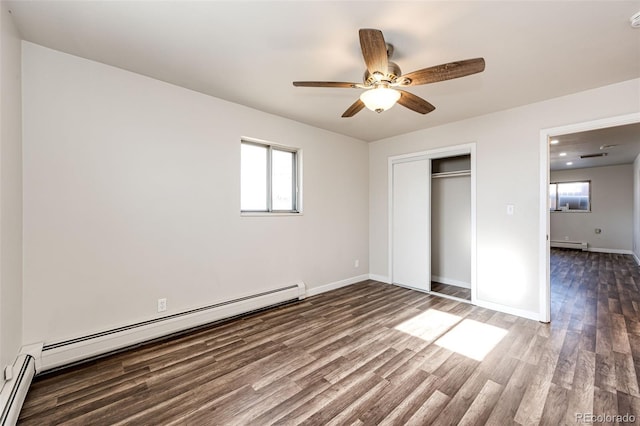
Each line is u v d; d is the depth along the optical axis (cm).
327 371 215
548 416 167
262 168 362
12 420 152
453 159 464
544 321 304
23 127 203
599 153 598
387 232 471
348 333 281
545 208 309
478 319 315
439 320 312
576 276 503
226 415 170
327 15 177
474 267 362
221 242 312
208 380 204
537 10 171
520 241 325
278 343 260
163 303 271
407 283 446
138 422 164
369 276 499
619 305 355
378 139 477
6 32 170
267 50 217
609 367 216
